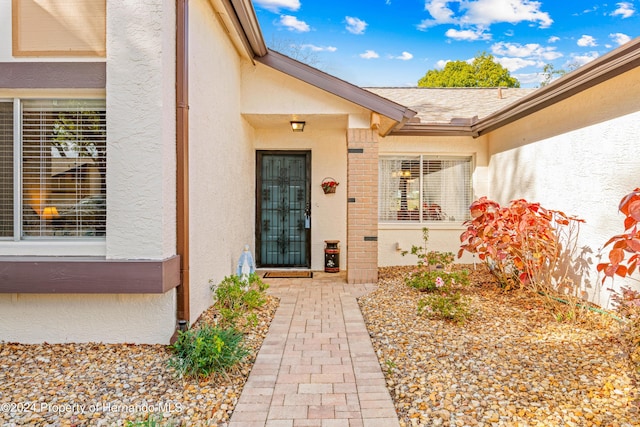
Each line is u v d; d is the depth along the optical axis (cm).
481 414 279
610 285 509
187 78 417
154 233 380
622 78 488
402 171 884
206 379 329
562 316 480
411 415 282
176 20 410
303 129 826
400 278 734
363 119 689
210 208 515
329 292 650
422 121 846
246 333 447
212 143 521
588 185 550
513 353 381
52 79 386
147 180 379
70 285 374
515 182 748
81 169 404
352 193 696
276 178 866
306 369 360
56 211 404
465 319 483
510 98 1032
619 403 288
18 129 398
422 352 389
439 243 878
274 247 871
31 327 397
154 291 375
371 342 427
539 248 569
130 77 377
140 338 399
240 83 682
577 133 572
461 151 873
